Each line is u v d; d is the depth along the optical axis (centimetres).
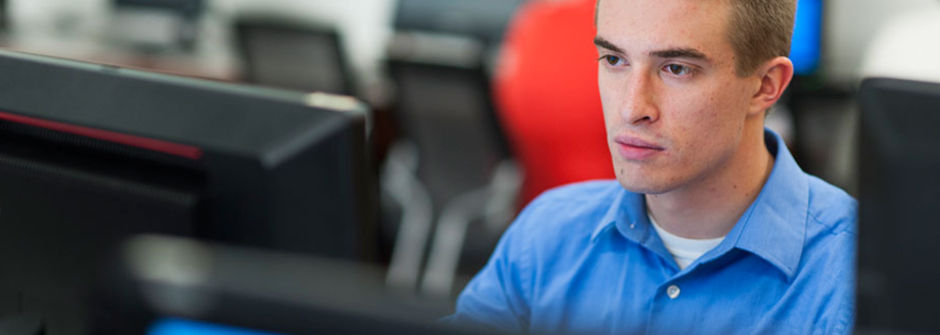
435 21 495
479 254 398
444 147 399
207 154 116
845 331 131
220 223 117
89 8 600
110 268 75
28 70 125
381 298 71
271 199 115
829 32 468
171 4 559
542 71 337
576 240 154
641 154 129
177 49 534
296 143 114
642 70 126
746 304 137
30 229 125
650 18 124
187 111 119
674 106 126
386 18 600
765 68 129
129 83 122
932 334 101
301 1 612
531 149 354
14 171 123
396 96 401
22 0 602
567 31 332
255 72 483
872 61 375
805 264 137
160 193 117
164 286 73
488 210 397
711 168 130
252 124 116
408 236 412
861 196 105
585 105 335
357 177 114
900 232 102
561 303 152
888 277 103
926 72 360
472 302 161
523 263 158
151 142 118
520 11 480
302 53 463
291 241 116
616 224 146
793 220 137
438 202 409
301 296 72
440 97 384
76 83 123
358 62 557
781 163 138
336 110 115
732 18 123
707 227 138
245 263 74
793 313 136
